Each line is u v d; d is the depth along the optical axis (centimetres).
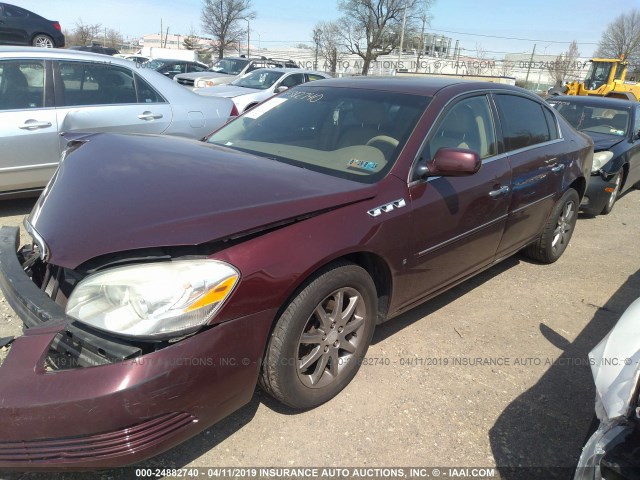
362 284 264
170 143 308
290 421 257
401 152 290
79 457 184
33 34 1655
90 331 192
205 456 234
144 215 210
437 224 299
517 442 254
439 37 6806
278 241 221
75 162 268
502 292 427
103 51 2355
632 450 170
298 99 369
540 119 427
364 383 290
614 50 5994
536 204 409
